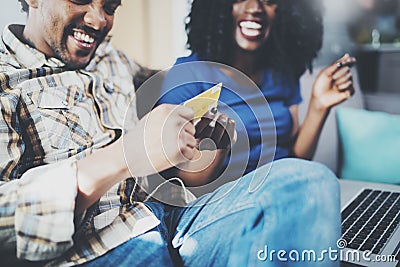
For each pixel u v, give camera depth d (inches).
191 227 39.4
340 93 57.5
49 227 33.4
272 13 55.1
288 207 38.6
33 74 43.8
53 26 44.9
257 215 38.0
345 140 56.7
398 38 57.6
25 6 43.9
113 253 36.4
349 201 49.8
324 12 56.4
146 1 50.9
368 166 55.6
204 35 53.8
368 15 57.3
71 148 43.6
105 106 47.3
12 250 34.6
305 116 56.7
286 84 55.9
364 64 58.2
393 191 52.5
